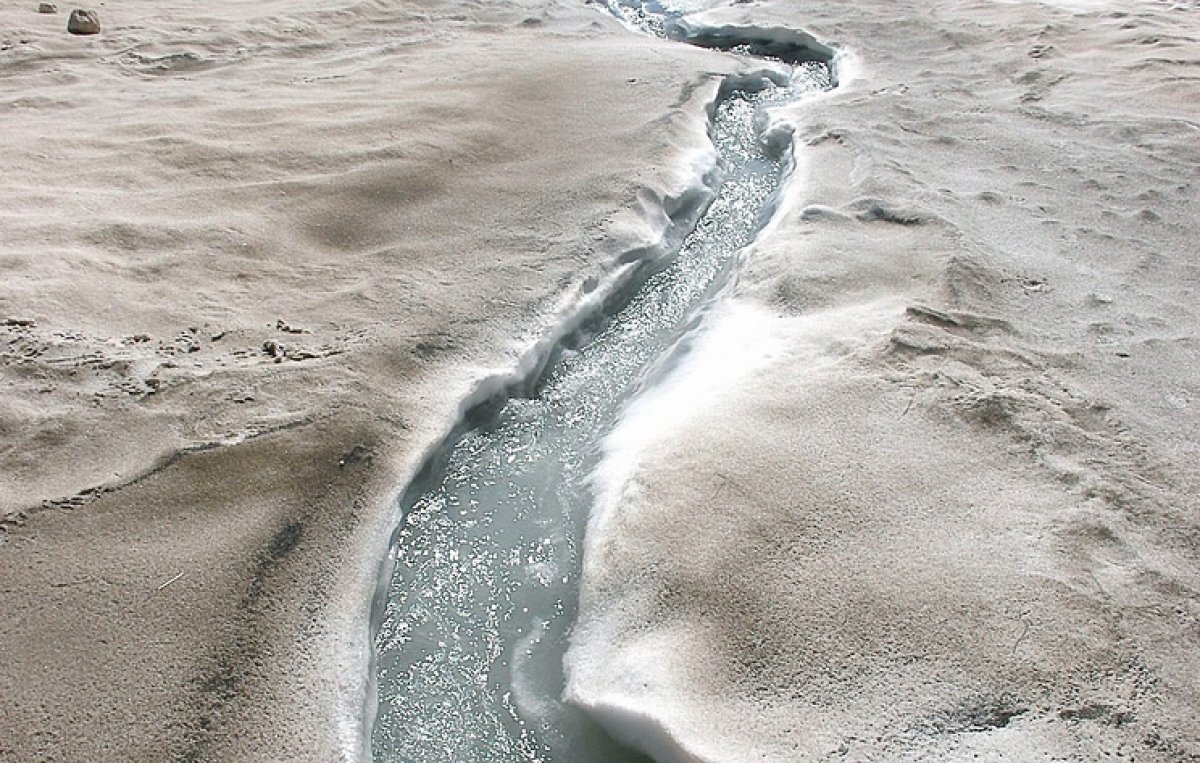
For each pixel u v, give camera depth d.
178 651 1.80
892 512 2.18
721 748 1.70
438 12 5.94
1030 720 1.74
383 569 2.12
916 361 2.66
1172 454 2.36
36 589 1.88
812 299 3.03
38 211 3.07
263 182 3.50
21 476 2.12
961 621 1.92
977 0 6.29
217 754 1.65
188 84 4.41
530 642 2.05
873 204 3.62
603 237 3.39
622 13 6.84
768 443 2.39
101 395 2.35
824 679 1.82
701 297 3.35
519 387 2.77
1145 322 2.91
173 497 2.11
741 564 2.07
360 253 3.18
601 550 2.15
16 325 2.52
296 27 5.34
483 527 2.34
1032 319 2.91
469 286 3.04
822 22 6.06
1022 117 4.50
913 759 1.67
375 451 2.34
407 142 3.91
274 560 2.02
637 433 2.53
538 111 4.41
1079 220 3.55
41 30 4.80
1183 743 1.69
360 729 1.77
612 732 1.82
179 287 2.85
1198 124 4.27
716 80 5.05
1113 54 5.18
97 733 1.65
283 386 2.47
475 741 1.85
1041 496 2.22
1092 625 1.90
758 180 4.25
